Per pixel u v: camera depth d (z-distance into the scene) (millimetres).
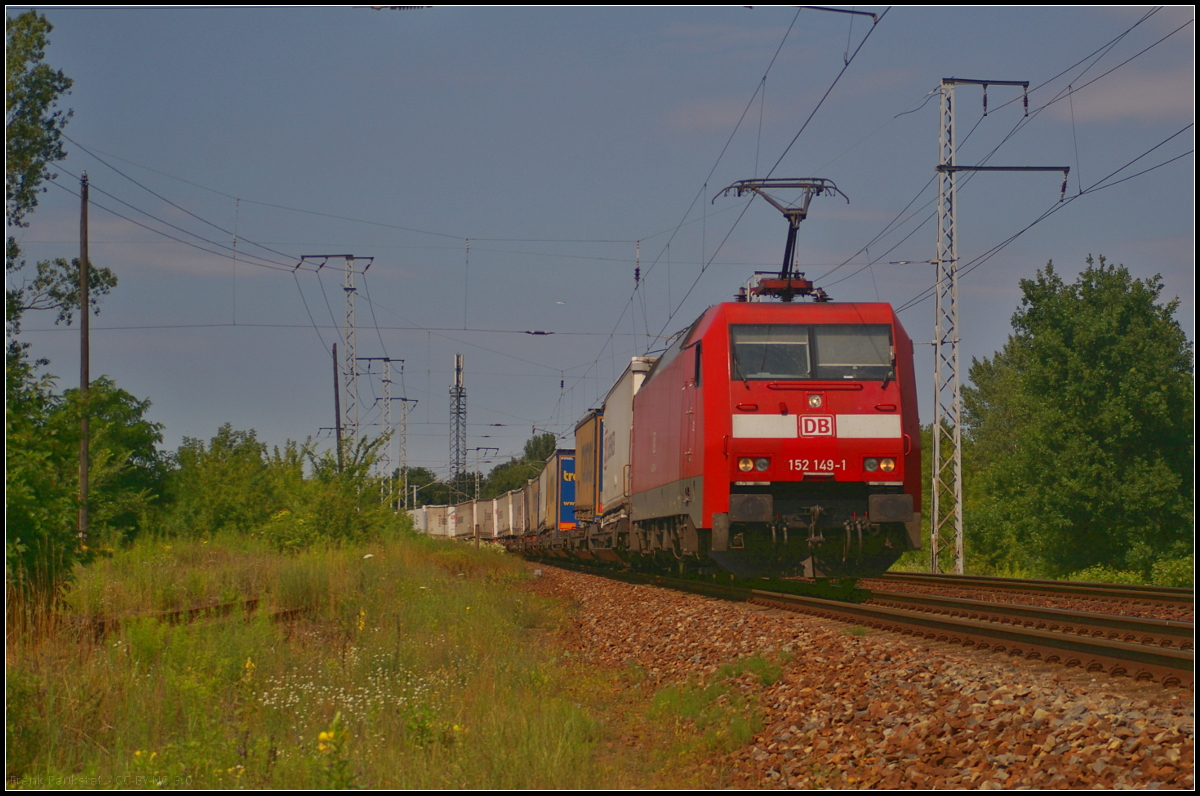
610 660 14125
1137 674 8633
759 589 19609
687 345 17672
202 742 7730
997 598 19422
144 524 29281
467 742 8367
